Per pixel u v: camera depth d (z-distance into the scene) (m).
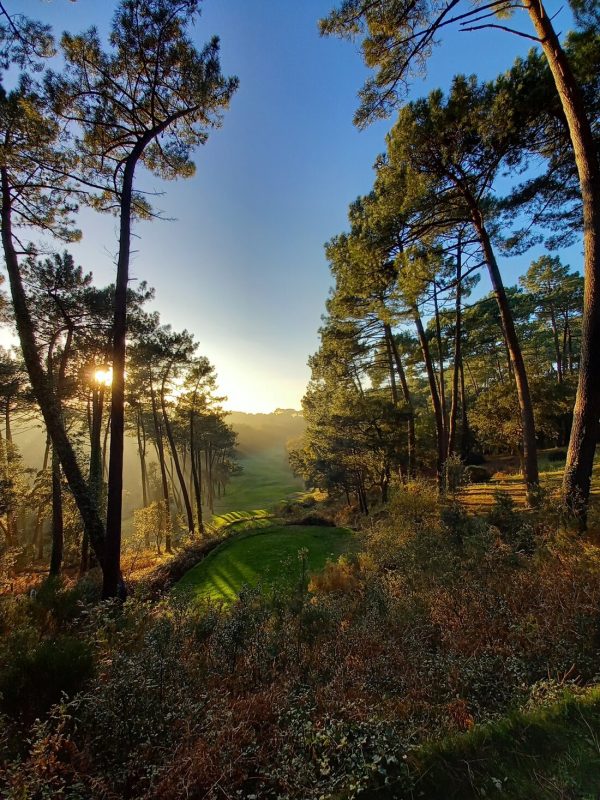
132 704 2.32
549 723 1.88
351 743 1.84
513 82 9.12
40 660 2.61
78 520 17.53
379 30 7.11
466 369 36.22
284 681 2.90
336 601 5.52
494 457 28.70
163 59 8.30
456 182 11.03
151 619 4.34
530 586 3.89
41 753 1.84
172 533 25.03
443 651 3.23
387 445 18.52
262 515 29.28
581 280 29.91
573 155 9.66
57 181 10.14
